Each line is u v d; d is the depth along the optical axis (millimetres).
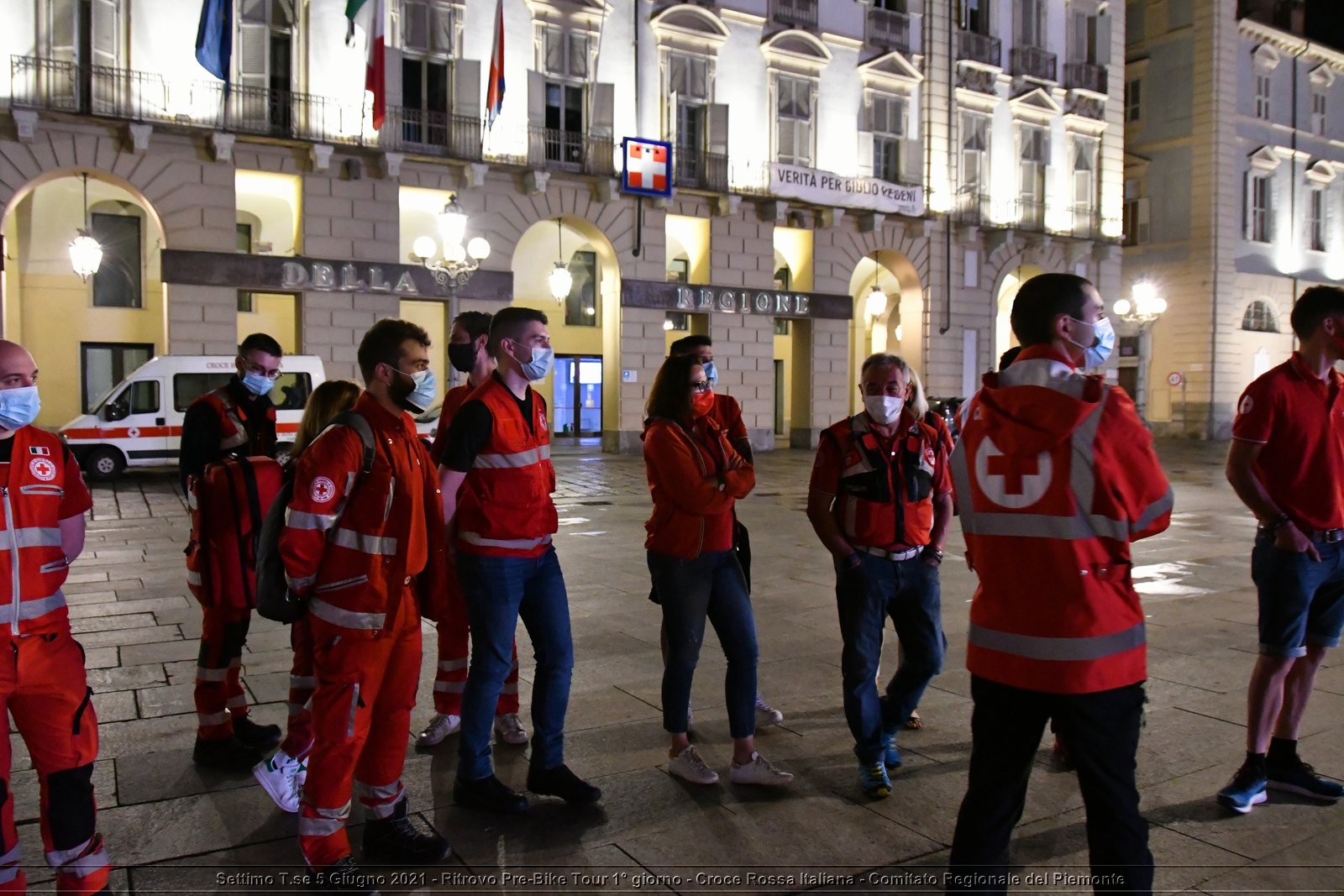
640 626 6938
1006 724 2682
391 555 3365
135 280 23344
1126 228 35875
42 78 17984
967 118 28969
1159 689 5500
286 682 5609
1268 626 3934
